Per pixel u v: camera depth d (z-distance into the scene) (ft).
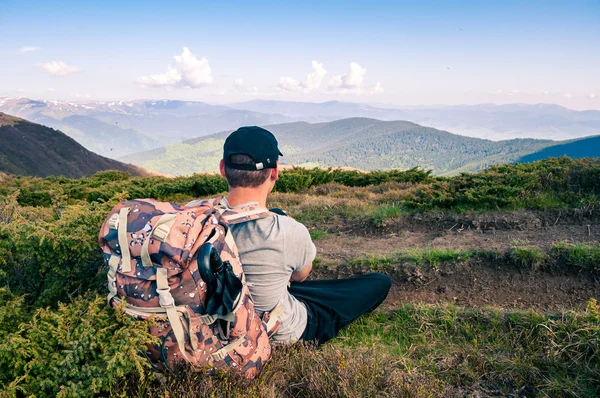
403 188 41.78
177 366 7.45
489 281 15.65
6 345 6.82
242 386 7.73
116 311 7.14
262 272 8.10
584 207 22.25
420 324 12.57
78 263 9.52
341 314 10.87
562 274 15.61
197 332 7.12
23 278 9.72
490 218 22.40
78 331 7.09
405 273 16.21
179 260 6.56
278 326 9.11
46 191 54.03
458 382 9.94
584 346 10.59
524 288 15.17
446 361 10.61
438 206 25.93
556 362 10.27
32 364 6.75
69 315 7.52
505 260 16.38
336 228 24.72
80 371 6.80
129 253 6.74
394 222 23.79
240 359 7.82
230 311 6.93
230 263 7.04
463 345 11.50
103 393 7.41
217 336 7.38
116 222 6.92
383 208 26.53
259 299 8.45
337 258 18.44
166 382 7.53
